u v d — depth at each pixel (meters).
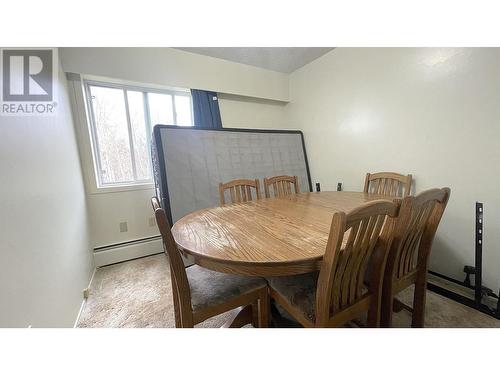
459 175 1.70
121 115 2.50
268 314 1.15
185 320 0.94
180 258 0.91
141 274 2.14
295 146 3.11
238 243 0.93
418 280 1.21
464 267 1.69
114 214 2.42
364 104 2.36
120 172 2.54
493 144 1.52
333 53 2.63
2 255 0.80
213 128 2.58
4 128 0.93
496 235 1.54
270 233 1.04
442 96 1.75
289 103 3.42
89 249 2.12
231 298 1.03
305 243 0.92
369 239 0.85
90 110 2.33
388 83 2.12
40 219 1.13
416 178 1.97
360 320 1.31
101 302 1.70
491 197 1.55
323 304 0.80
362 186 2.47
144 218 2.57
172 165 2.25
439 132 1.79
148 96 2.63
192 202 2.31
